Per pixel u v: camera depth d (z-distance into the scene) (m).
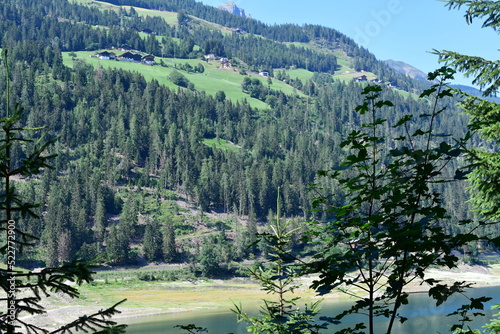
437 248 5.06
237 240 175.38
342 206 5.29
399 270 5.26
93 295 110.88
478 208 9.48
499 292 104.94
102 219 182.75
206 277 148.38
